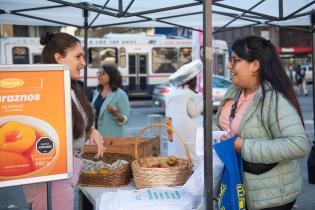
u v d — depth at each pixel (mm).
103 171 2916
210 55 1951
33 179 1818
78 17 5809
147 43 20016
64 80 1849
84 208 3455
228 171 2205
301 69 22734
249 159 2119
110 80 4969
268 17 4766
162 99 15922
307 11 5285
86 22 5609
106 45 19109
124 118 4949
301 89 22641
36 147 1814
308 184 5691
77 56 2338
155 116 6305
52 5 4781
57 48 2299
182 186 2600
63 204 2268
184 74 4488
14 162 1783
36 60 17750
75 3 4348
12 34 27578
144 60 20109
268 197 2162
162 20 5754
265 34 37906
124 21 6043
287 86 2172
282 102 2109
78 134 2248
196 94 4500
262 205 2164
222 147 2189
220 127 2533
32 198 2268
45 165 1834
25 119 1792
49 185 1933
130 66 19797
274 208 2193
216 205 2463
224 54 20906
